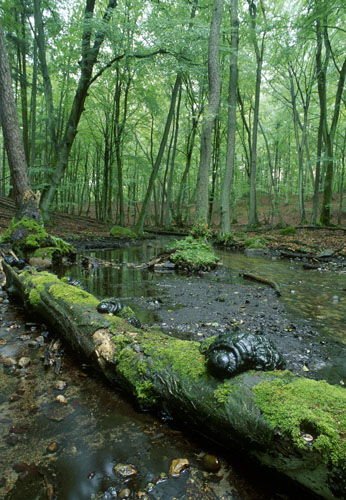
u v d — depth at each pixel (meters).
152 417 2.32
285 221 27.34
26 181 8.89
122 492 1.64
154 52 13.45
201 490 1.67
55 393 2.59
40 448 1.96
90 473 1.78
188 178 28.19
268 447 1.65
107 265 9.27
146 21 12.23
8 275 5.52
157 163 17.81
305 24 13.67
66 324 3.28
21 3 14.41
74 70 14.62
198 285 6.86
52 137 14.36
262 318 4.61
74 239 13.90
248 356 2.02
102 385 2.75
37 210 8.98
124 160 27.66
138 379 2.41
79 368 3.04
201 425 2.04
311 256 11.17
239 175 30.14
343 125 25.81
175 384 2.20
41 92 17.69
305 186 29.30
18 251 8.13
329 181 17.94
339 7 13.09
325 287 6.77
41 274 4.83
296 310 5.03
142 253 12.16
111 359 2.66
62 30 13.37
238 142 29.17
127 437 2.09
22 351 3.35
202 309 5.01
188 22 12.14
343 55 19.41
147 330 3.12
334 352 3.44
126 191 33.81
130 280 7.25
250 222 20.75
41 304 3.86
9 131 8.50
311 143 27.05
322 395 1.74
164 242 16.62
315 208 18.92
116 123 20.95
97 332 2.92
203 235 10.21
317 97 24.30
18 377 2.83
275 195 23.94
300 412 1.63
